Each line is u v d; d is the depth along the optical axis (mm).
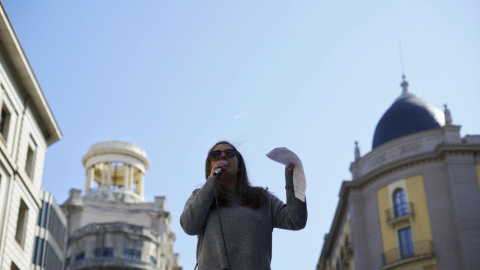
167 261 86750
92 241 74375
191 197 4941
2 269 30500
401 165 43594
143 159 93188
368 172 45688
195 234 4703
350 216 46938
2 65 31891
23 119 34688
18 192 33312
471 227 39750
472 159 41844
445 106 45312
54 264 60562
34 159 36500
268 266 4586
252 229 4602
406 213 42469
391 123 47094
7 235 31438
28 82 34219
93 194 86750
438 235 40531
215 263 4504
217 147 4930
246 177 4906
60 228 63312
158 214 85875
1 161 31172
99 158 90625
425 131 44000
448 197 41469
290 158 4688
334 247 56281
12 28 31078
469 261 38656
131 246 75125
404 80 50781
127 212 85188
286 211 4711
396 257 41625
